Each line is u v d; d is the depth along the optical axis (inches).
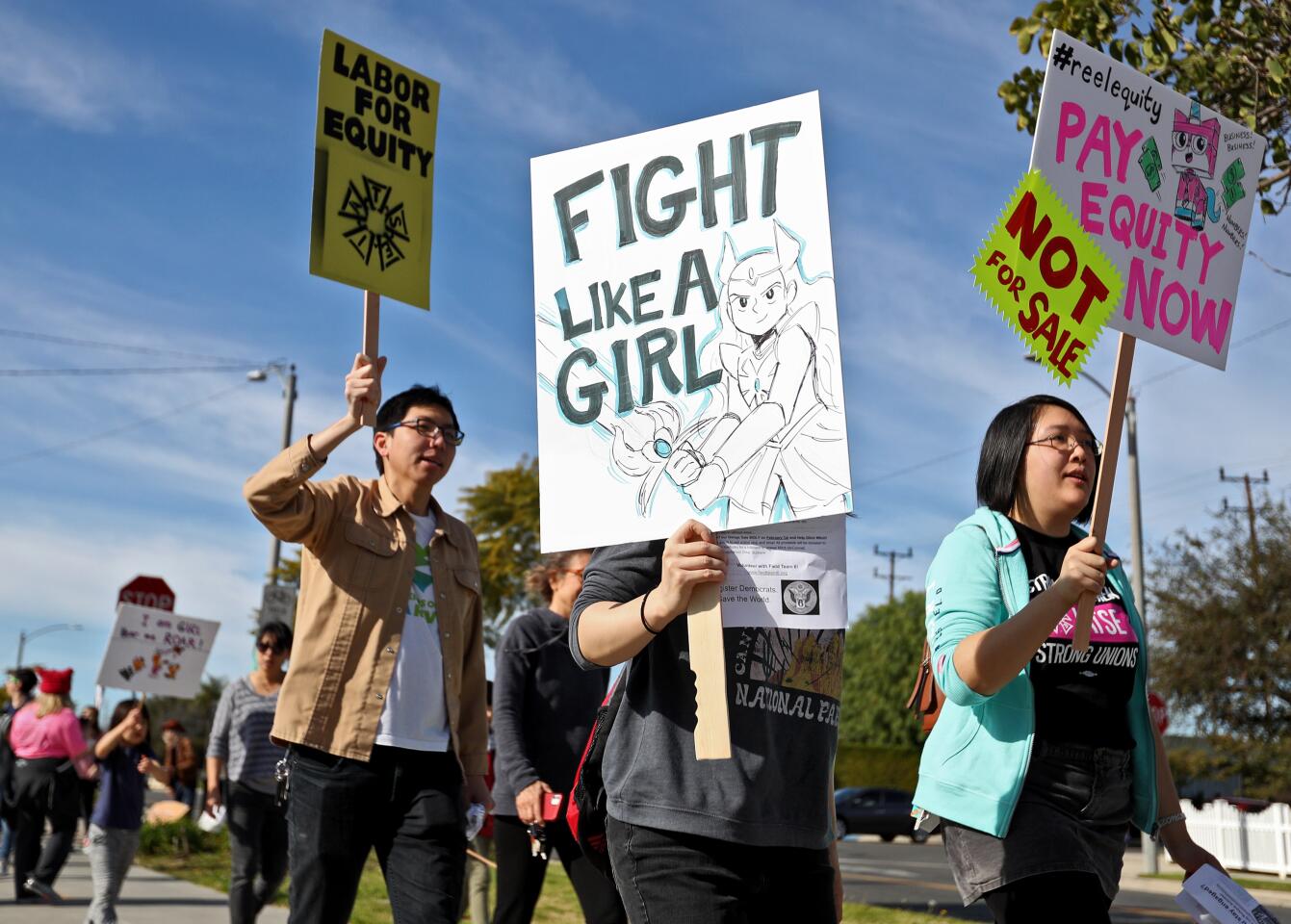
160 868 510.0
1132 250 118.1
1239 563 1240.2
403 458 164.6
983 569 118.8
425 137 150.4
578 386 114.0
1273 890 735.1
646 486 109.5
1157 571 1280.8
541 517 112.4
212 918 334.0
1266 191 232.1
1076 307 112.9
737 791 101.7
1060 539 124.1
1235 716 1214.9
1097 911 111.4
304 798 152.3
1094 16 225.9
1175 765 1290.6
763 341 107.8
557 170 118.1
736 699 104.0
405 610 159.9
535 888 204.4
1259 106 227.0
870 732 2166.6
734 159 111.4
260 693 272.2
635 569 110.0
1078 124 116.1
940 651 115.0
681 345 110.7
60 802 368.8
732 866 101.9
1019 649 105.0
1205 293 122.7
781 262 108.3
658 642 107.0
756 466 106.1
